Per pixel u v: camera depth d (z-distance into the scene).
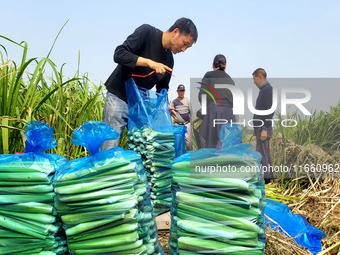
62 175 1.55
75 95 3.48
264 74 2.13
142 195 1.68
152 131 2.75
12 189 1.54
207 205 1.60
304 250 2.13
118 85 2.98
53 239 1.56
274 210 2.44
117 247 1.54
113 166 1.57
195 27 2.92
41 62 2.61
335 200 2.83
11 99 2.40
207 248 1.56
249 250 1.55
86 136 1.60
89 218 1.53
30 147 1.63
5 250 1.52
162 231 2.57
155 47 2.99
